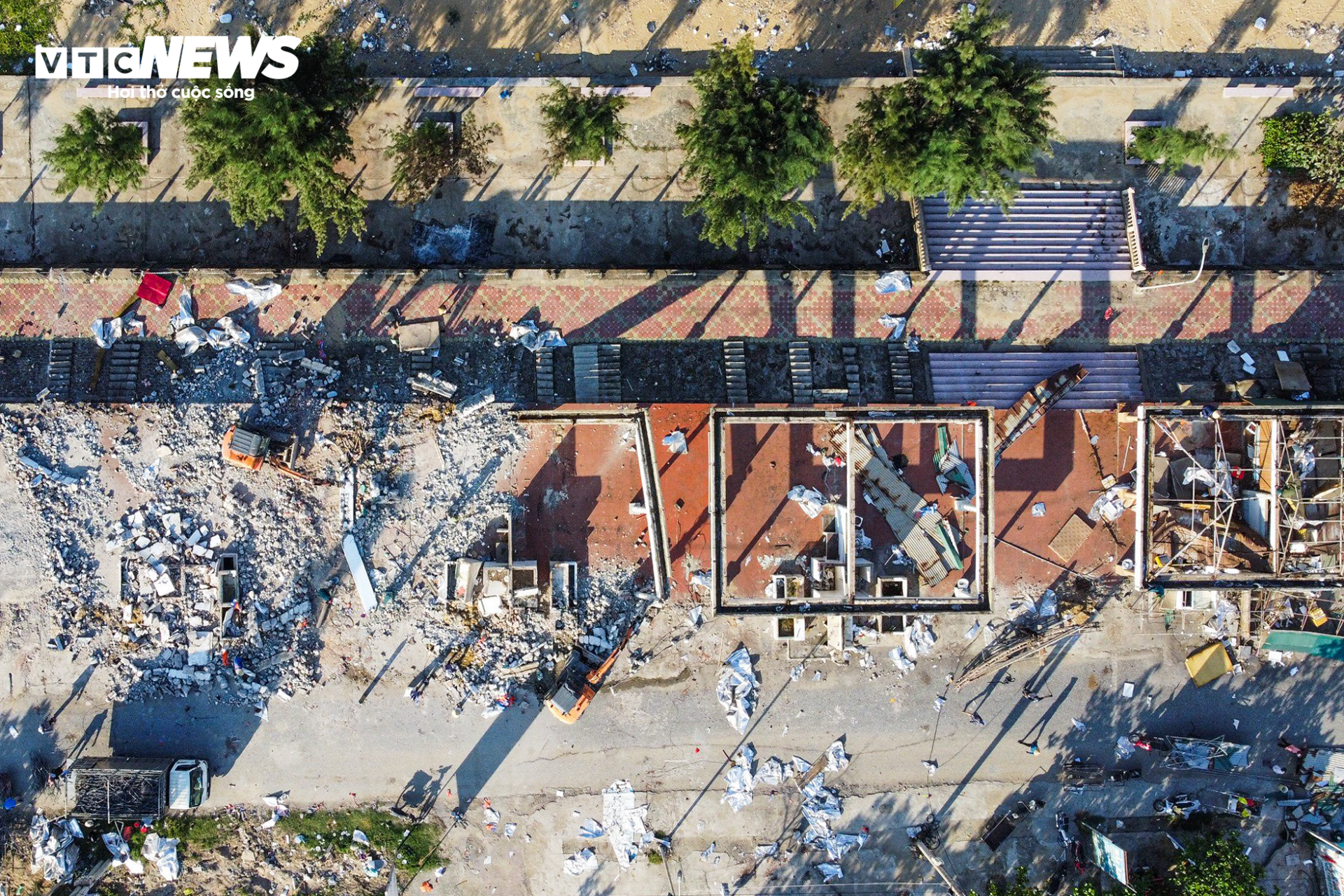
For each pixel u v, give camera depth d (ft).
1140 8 97.76
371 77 93.91
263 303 94.38
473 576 92.94
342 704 94.89
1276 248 98.12
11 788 93.71
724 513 90.17
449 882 95.86
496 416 94.99
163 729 94.58
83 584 93.40
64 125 93.71
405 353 94.99
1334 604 95.96
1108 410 96.17
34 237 95.40
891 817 96.89
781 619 95.81
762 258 96.94
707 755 96.48
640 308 95.55
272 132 81.41
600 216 96.53
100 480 93.56
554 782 95.96
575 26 96.58
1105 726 97.19
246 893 95.50
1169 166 96.68
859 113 95.55
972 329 96.32
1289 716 97.19
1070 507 96.73
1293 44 97.96
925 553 96.37
